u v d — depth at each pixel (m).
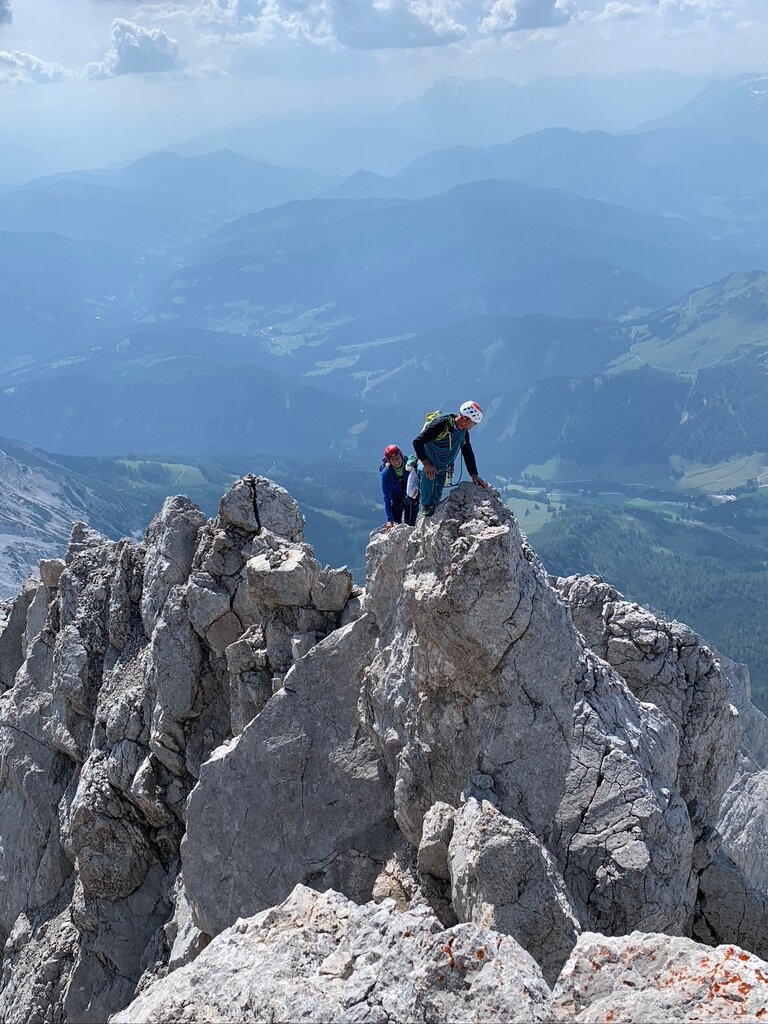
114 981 24.38
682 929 18.50
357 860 20.69
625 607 23.88
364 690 21.72
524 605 19.08
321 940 14.66
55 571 34.75
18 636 37.81
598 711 19.41
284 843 21.19
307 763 21.70
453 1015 11.73
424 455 19.94
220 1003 13.93
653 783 19.06
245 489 27.92
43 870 28.53
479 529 19.30
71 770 30.05
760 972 11.55
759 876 38.59
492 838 16.69
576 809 18.31
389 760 20.91
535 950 15.92
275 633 24.55
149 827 25.88
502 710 19.06
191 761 25.75
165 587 28.41
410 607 19.64
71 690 29.58
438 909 19.05
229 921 20.98
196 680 26.36
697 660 22.92
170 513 29.45
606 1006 11.44
